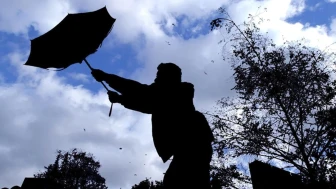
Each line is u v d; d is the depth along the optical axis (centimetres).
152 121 192
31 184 1002
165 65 201
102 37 206
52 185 1045
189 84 203
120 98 188
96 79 193
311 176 948
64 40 198
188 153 183
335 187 913
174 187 176
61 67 207
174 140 186
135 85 187
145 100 186
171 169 183
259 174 645
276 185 629
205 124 199
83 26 199
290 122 1110
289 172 669
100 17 206
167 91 190
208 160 189
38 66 207
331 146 1017
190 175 177
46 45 198
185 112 191
